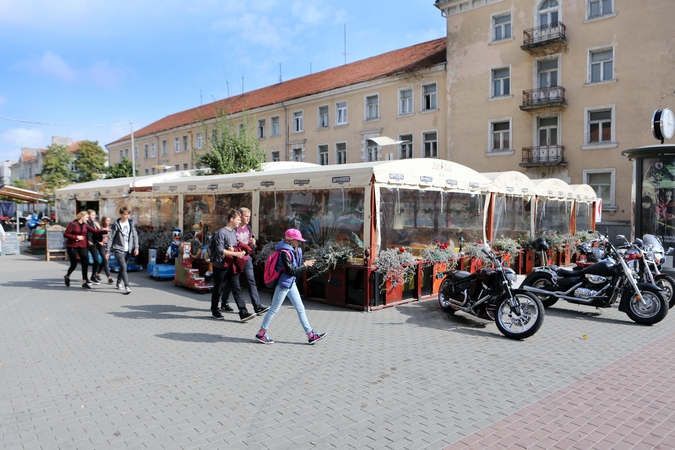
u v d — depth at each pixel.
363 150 31.61
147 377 5.11
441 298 8.28
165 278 11.79
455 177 10.37
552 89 23.59
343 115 33.09
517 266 12.25
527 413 4.29
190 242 11.59
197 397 4.58
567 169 23.44
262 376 5.18
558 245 13.65
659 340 6.73
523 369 5.47
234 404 4.42
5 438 3.71
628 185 21.67
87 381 4.97
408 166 9.11
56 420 4.05
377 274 8.45
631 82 21.59
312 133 34.78
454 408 4.38
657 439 3.82
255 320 7.72
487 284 7.31
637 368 5.53
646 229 12.02
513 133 25.16
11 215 29.23
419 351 6.13
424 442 3.73
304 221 9.76
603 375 5.29
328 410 4.31
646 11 21.16
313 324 7.48
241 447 3.62
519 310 6.73
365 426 3.99
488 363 5.67
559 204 15.05
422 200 9.64
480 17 26.28
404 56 32.50
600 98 22.48
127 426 3.95
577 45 23.11
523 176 12.95
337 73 36.25
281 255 6.29
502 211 12.41
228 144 21.19
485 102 26.16
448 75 27.58
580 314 8.41
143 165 53.03
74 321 7.55
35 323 7.41
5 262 15.86
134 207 16.27
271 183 10.39
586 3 22.80
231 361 5.67
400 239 9.10
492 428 3.98
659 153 11.73
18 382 4.93
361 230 8.62
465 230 10.93
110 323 7.44
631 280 7.53
